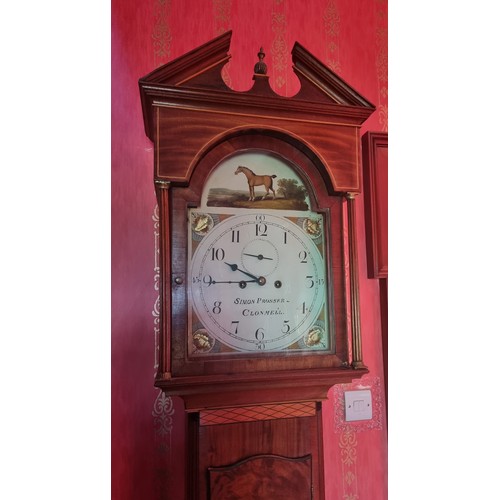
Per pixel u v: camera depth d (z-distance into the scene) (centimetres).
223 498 79
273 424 82
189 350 78
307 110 83
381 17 109
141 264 93
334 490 101
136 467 90
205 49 80
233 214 82
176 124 78
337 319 84
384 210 107
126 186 93
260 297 82
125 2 95
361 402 104
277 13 103
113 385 90
